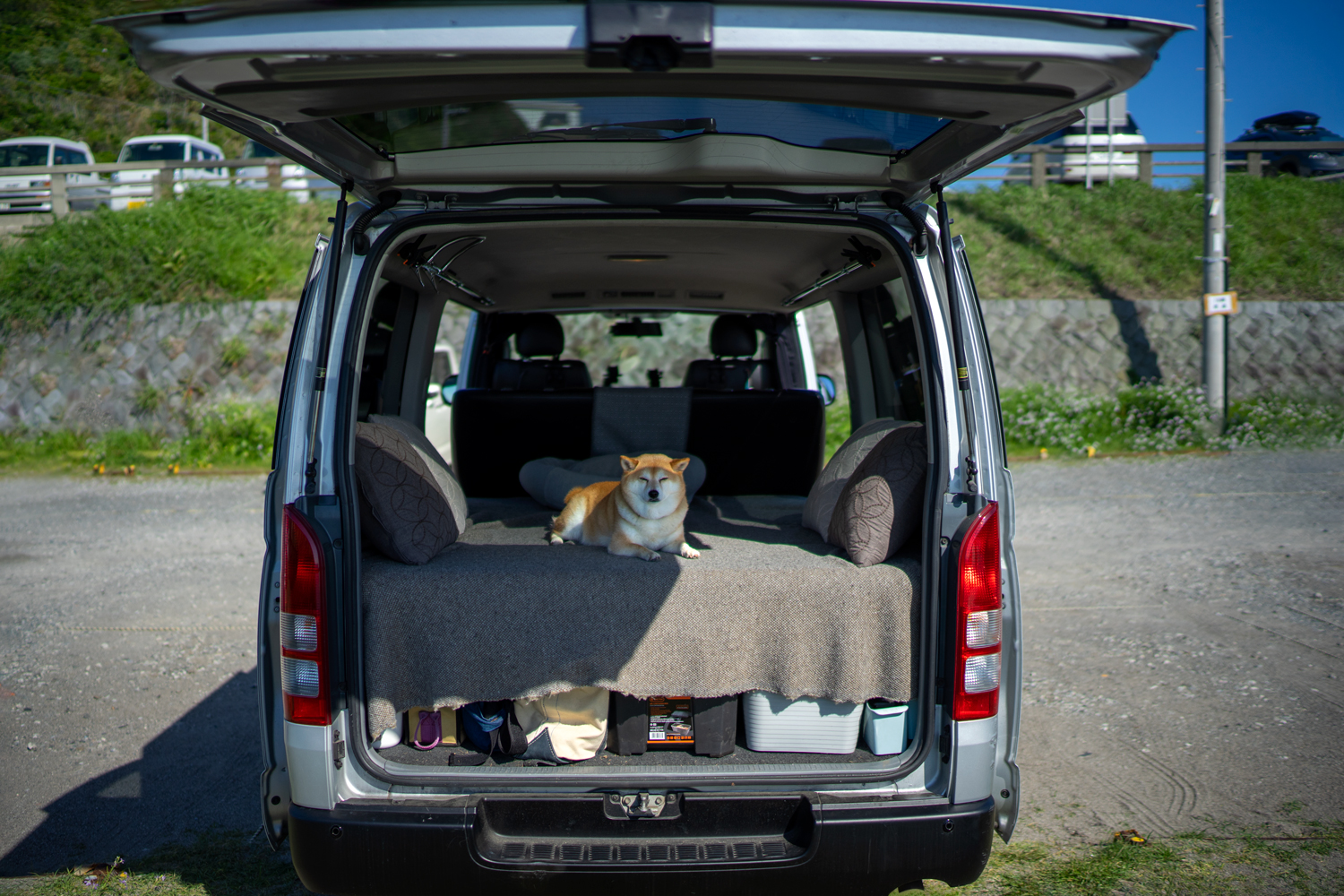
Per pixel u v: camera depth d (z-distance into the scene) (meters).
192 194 15.94
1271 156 18.16
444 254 3.12
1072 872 2.68
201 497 10.05
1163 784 3.22
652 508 2.53
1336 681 4.14
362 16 1.47
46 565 6.91
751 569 2.31
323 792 2.07
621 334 5.24
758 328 5.18
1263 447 11.56
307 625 2.07
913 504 2.40
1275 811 3.01
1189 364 13.81
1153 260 15.47
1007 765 2.21
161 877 2.75
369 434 2.51
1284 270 15.03
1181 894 2.55
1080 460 11.30
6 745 3.73
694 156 2.21
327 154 2.02
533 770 2.20
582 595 2.27
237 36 1.47
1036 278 15.12
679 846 2.08
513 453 4.34
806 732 2.35
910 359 3.66
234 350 13.46
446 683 2.25
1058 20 1.51
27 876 2.76
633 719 2.35
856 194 2.39
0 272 13.92
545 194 2.36
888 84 1.68
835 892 2.08
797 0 1.47
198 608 5.73
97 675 4.55
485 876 2.04
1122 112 18.00
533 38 1.48
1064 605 5.50
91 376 13.46
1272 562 6.29
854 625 2.25
